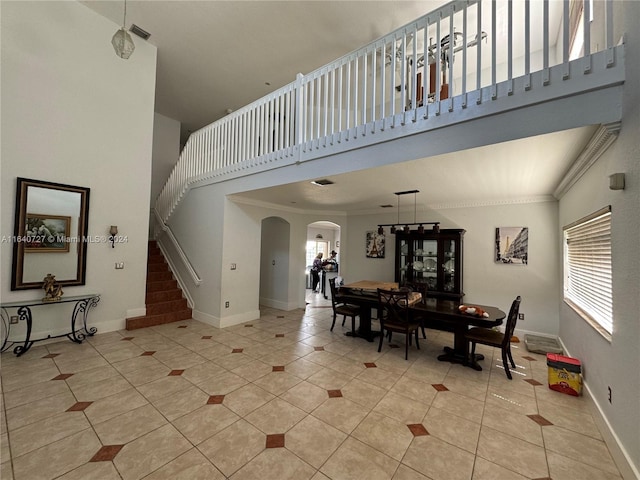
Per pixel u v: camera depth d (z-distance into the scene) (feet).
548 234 14.67
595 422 7.72
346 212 22.16
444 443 6.82
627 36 5.94
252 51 16.67
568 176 10.53
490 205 16.25
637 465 5.38
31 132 12.23
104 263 14.48
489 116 7.70
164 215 21.63
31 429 7.00
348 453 6.41
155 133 24.41
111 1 13.51
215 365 11.05
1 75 11.54
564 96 6.66
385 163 9.68
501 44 14.70
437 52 8.60
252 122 14.76
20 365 10.59
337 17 13.97
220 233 16.44
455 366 11.41
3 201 11.57
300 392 9.10
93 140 14.07
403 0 12.75
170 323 16.61
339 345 13.66
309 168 11.97
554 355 10.00
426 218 18.38
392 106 9.55
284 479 5.65
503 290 15.71
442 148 8.47
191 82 19.90
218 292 16.31
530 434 7.23
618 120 6.16
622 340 6.16
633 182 5.64
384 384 9.78
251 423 7.44
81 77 13.71
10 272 11.70
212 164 17.20
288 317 18.94
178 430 7.09
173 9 13.91
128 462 6.01
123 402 8.30
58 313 13.08
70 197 13.24
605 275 7.89
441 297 16.31
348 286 15.92
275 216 19.70
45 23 12.65
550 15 12.67
